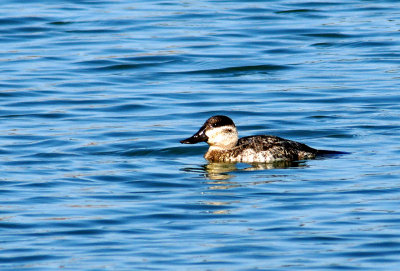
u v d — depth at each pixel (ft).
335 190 48.01
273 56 82.94
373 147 57.06
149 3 102.32
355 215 43.78
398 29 90.68
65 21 93.71
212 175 51.93
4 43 86.63
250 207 45.44
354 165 52.80
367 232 41.34
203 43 86.63
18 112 66.85
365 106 67.41
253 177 51.29
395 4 101.45
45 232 41.96
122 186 49.57
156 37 88.58
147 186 49.60
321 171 51.83
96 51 84.02
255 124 63.62
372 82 74.18
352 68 78.84
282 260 38.29
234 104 69.05
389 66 79.05
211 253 39.17
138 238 41.19
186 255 38.93
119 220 43.65
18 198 47.03
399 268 37.29
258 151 54.85
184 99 70.59
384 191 47.57
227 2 102.58
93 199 47.06
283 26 92.58
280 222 43.01
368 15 96.78
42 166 53.42
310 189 48.34
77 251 39.58
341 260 38.22
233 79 76.48
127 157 56.03
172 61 81.51
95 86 74.23
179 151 57.62
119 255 39.01
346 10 99.09
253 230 41.98
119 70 79.00
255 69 79.20
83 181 50.42
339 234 41.22
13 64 79.82
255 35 89.51
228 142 55.77
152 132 61.57
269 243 40.29
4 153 56.29
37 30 90.68
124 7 100.27
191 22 94.07
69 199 46.98
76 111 67.26
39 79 75.56
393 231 41.37
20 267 37.83
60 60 81.46
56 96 71.15
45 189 48.73
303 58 82.38
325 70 78.33
